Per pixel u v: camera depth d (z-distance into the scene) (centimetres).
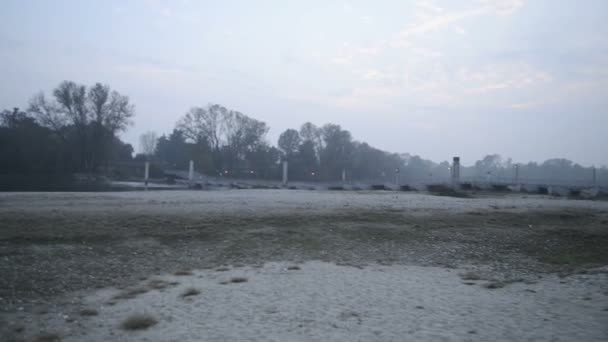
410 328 818
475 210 2552
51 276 1241
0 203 2598
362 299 1040
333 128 11512
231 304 991
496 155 16762
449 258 1606
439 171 18912
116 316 908
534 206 2833
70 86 7650
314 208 2572
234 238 1794
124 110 8081
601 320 851
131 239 1717
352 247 1734
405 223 2131
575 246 1770
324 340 755
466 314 911
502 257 1625
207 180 8088
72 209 2309
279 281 1230
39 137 7600
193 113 10194
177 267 1402
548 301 1010
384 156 14488
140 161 10569
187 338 771
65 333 807
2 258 1382
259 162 10731
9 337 789
